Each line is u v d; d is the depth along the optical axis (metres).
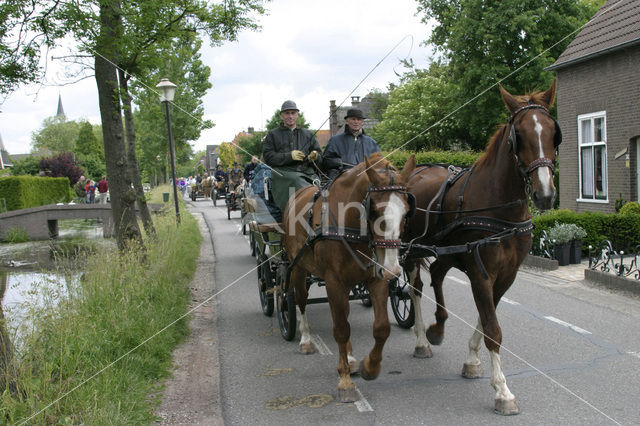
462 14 21.36
